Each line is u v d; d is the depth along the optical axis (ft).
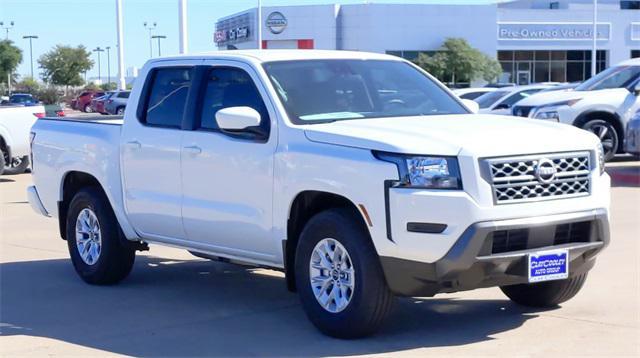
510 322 22.98
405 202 19.42
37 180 30.91
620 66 60.49
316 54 25.11
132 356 20.92
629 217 38.91
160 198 25.79
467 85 196.03
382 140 20.06
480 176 19.33
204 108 24.86
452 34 198.08
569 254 20.45
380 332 22.17
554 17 203.41
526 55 204.03
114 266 28.27
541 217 19.86
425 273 19.62
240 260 24.39
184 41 81.61
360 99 23.93
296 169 21.61
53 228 41.22
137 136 26.53
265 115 22.94
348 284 20.83
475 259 19.24
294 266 22.33
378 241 19.86
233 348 21.31
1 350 21.62
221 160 23.67
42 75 349.41
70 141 29.22
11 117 62.23
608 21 206.28
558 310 24.07
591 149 20.98
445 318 23.52
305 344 21.38
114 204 27.55
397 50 196.03
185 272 30.86
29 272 31.17
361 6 193.98
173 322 24.00
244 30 202.59
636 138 50.67
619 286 26.50
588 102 57.00
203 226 24.54
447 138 19.90
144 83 26.94
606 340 21.11
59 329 23.54
